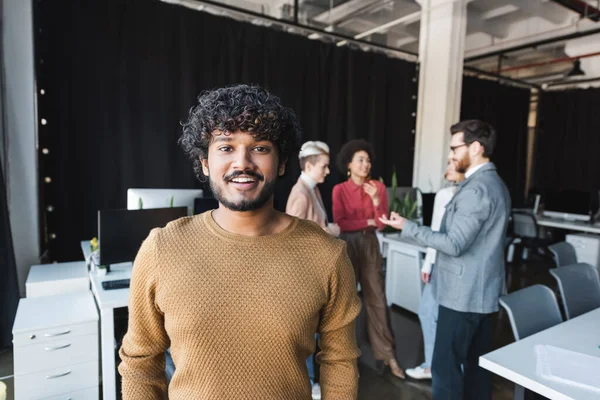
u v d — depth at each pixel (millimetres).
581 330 1521
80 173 3039
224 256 709
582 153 6465
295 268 717
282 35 3930
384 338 2395
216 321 681
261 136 670
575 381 1133
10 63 2686
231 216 730
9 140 2734
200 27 3480
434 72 4895
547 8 4625
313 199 2096
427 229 1727
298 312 696
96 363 1928
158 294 708
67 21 2912
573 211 5051
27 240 2832
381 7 4406
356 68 4543
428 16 4824
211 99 705
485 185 1646
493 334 2998
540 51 5746
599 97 6246
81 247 3045
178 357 724
